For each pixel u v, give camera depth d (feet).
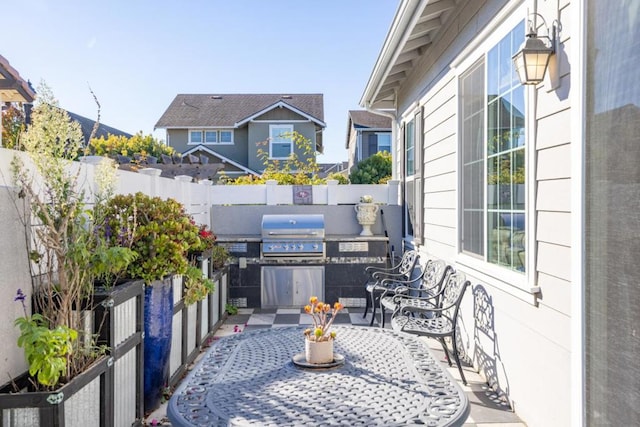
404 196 24.00
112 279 9.57
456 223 14.71
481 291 12.87
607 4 6.66
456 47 14.75
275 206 24.70
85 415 7.24
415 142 21.06
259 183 29.53
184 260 11.09
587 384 7.20
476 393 11.83
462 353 14.66
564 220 8.46
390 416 6.21
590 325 7.11
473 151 13.51
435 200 17.62
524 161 10.14
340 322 19.34
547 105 9.07
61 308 7.32
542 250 9.34
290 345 9.70
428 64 18.53
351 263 22.22
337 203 25.25
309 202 25.20
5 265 6.77
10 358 6.86
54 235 7.24
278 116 57.21
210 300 16.80
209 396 6.90
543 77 9.04
